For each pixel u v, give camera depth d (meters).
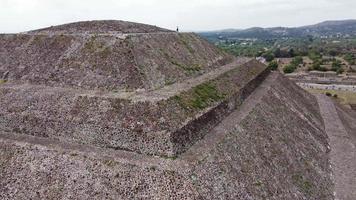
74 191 15.13
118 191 14.48
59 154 16.61
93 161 15.77
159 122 16.36
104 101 18.30
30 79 22.91
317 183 21.56
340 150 27.81
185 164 14.95
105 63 21.98
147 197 13.98
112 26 28.25
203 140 18.03
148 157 15.69
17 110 19.67
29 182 16.14
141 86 20.23
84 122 17.61
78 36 24.98
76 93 19.69
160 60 24.22
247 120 22.62
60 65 23.09
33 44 26.11
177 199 13.63
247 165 18.03
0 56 26.27
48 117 18.56
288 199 18.22
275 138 23.25
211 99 21.72
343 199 20.52
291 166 21.53
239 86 27.33
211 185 14.70
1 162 17.31
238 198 15.38
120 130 16.73
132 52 22.33
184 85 22.11
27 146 17.53
